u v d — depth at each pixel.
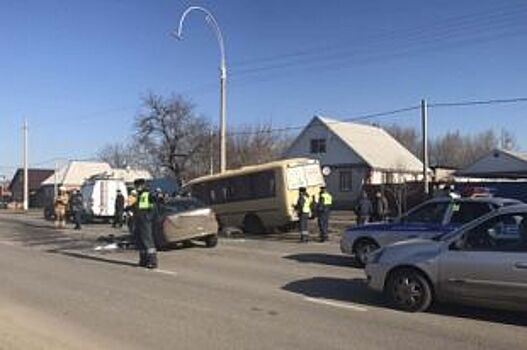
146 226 17.84
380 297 12.88
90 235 30.00
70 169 100.56
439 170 63.53
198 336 9.89
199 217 22.64
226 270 17.08
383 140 67.19
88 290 14.07
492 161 54.53
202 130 67.00
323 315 11.29
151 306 12.18
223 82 34.59
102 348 9.25
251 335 9.93
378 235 17.09
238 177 30.42
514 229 10.66
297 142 64.62
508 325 10.52
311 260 19.12
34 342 9.59
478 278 10.77
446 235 11.59
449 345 9.37
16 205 92.94
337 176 62.00
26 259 20.12
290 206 29.05
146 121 66.06
